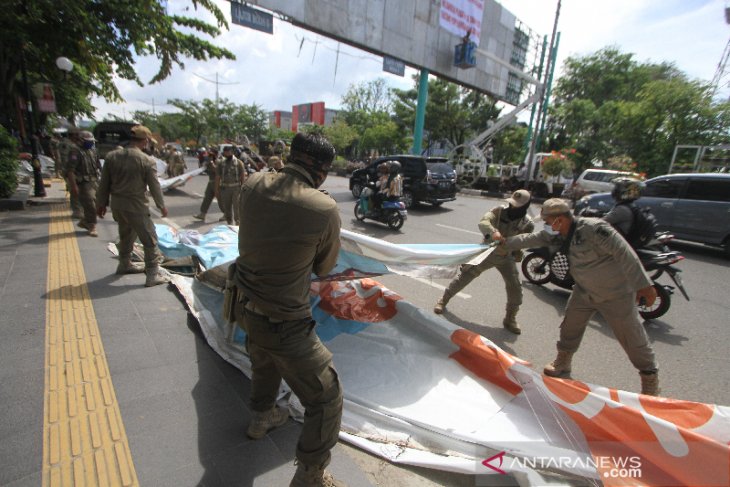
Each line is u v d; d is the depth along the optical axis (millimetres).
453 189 12828
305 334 1640
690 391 3121
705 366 3529
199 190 13867
